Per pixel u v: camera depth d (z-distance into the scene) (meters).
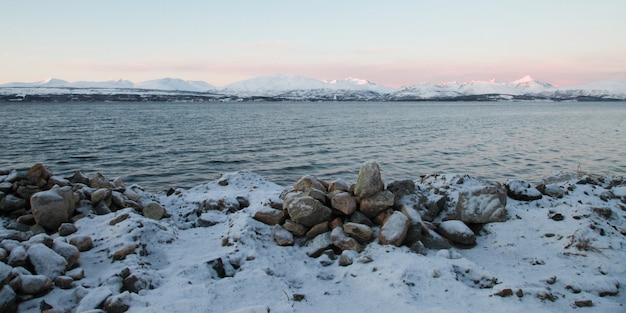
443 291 5.58
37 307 5.34
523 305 5.14
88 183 10.66
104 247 7.20
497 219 8.51
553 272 6.42
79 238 7.12
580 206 8.61
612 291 5.59
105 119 70.00
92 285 5.91
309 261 7.16
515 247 7.54
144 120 69.00
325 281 6.29
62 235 7.87
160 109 127.25
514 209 9.08
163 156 28.52
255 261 6.79
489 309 5.06
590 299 5.34
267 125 59.34
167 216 9.88
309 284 6.17
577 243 7.11
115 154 29.11
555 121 73.81
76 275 6.09
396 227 7.45
